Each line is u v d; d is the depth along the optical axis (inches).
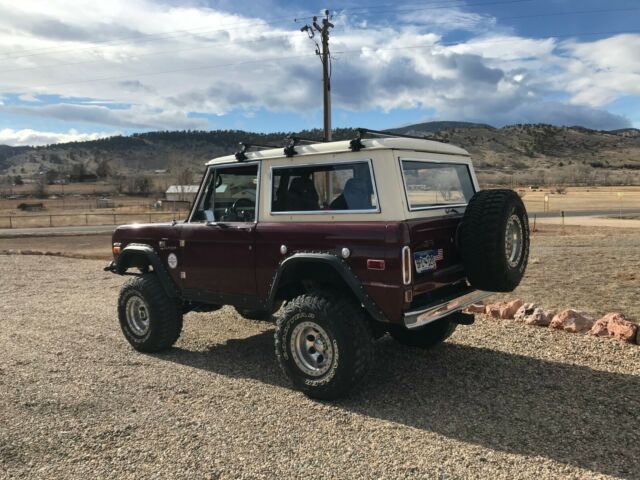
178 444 152.8
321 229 182.7
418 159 186.4
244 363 227.8
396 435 156.1
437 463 139.3
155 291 237.9
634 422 159.0
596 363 209.3
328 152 185.3
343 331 174.9
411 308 171.3
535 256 561.6
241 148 214.7
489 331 259.6
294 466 139.5
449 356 226.2
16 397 189.9
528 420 162.9
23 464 143.3
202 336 272.7
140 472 138.1
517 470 134.7
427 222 177.0
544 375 199.2
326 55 928.9
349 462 140.9
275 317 311.7
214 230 215.9
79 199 4028.1
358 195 179.5
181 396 189.6
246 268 206.8
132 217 1946.4
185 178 3796.8
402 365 218.1
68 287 440.5
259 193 205.0
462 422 163.5
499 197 180.2
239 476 135.2
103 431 161.9
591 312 294.2
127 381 205.9
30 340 269.7
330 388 178.4
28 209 2807.6
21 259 662.5
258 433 159.2
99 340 267.9
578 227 1116.5
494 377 199.8
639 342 229.3
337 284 190.4
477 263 178.4
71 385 201.8
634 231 970.1
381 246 168.1
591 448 144.7
